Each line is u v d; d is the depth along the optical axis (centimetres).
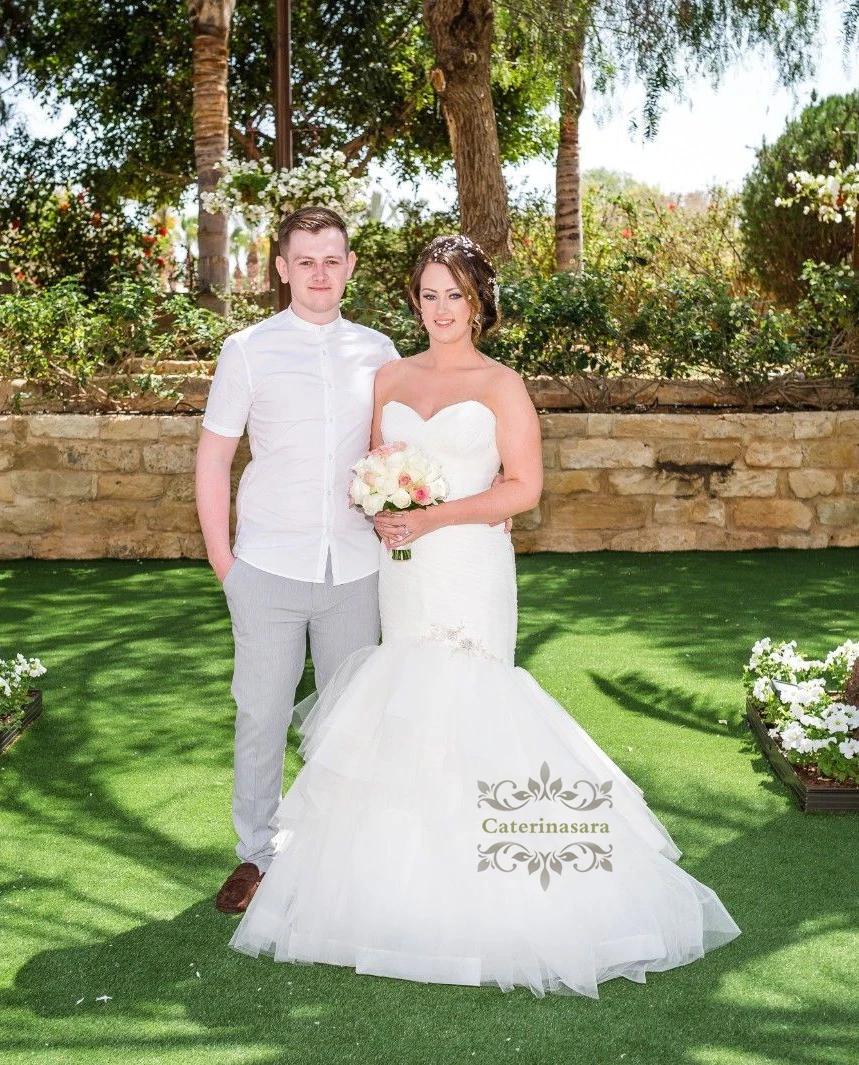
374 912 274
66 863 333
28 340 832
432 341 307
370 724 292
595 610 626
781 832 350
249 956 282
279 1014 256
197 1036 246
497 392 300
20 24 1416
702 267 1303
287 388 303
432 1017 255
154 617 623
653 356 855
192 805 375
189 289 1354
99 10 1414
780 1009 255
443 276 297
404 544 287
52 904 308
